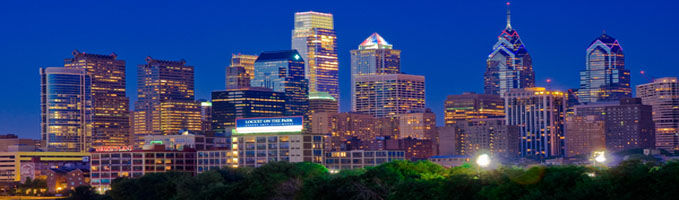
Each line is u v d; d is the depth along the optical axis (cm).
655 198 18275
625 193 18862
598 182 19138
